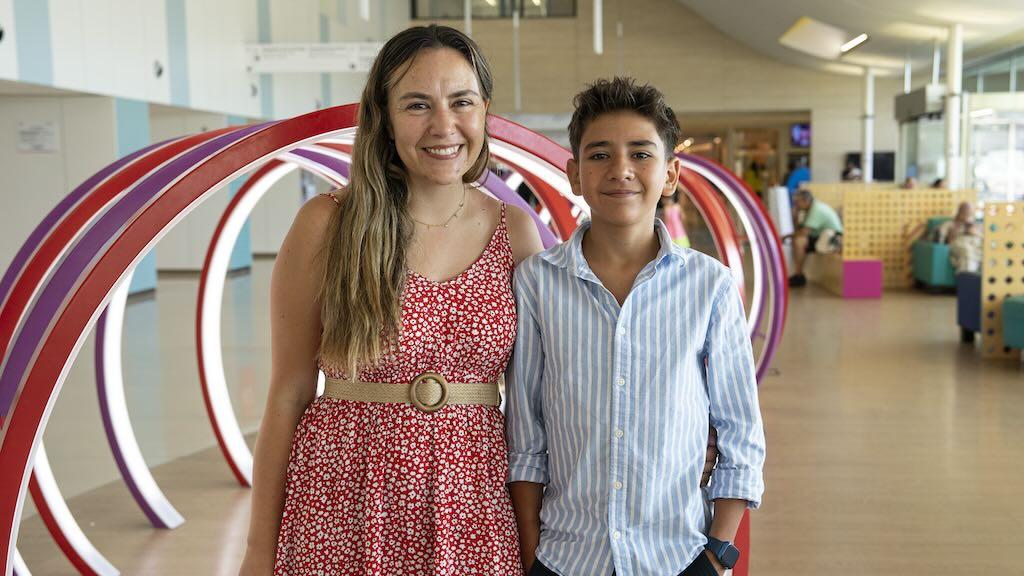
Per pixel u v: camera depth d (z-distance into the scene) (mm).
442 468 1459
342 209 1516
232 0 12570
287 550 1500
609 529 1428
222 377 3715
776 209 13844
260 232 16047
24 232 9789
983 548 3133
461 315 1480
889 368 6230
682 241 7824
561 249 1502
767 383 5805
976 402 5246
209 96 11922
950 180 12625
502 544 1474
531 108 19906
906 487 3773
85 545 2848
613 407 1437
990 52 14148
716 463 1523
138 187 1766
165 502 3309
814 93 19609
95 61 9352
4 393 1694
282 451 1547
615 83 1479
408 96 1475
